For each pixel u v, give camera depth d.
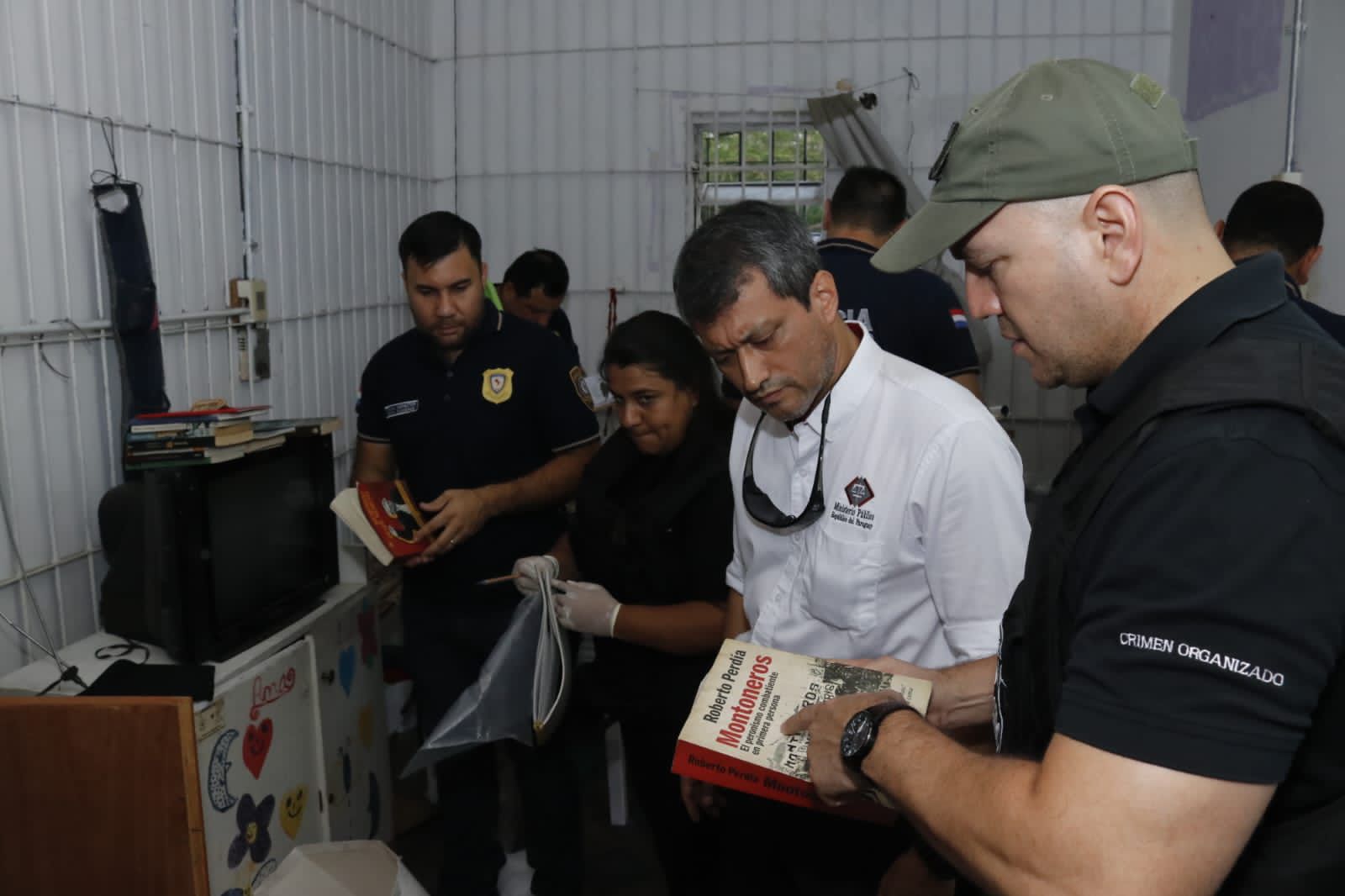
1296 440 0.64
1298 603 0.62
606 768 3.13
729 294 1.29
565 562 2.14
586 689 2.01
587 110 4.11
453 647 2.39
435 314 2.25
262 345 2.77
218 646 1.87
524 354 2.36
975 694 1.22
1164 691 0.63
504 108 4.15
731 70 4.02
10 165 1.93
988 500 1.28
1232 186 3.15
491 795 2.39
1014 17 3.86
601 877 2.61
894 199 2.47
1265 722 0.61
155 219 2.36
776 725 1.17
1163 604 0.64
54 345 2.04
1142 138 0.74
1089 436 0.82
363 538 2.10
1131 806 0.62
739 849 1.58
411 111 3.96
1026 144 0.75
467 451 2.36
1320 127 2.55
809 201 4.07
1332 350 0.69
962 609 1.31
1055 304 0.77
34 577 1.99
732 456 1.62
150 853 1.56
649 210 4.12
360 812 2.45
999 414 3.36
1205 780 0.61
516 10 4.09
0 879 1.58
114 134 2.22
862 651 1.43
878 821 1.13
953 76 3.92
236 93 2.71
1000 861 0.69
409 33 3.92
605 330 4.20
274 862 2.00
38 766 1.56
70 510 2.08
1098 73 0.78
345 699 2.37
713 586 1.81
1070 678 0.68
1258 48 2.96
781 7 3.97
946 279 3.61
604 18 4.05
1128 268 0.74
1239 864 0.71
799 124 4.02
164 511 1.81
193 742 1.55
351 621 2.40
